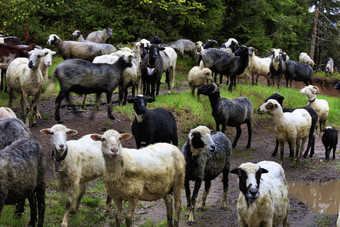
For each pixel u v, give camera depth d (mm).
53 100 12805
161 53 13398
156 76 12031
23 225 5863
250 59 18344
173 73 16188
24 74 9703
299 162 10609
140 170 5340
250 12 25938
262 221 5277
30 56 9531
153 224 6469
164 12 22766
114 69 9688
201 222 6719
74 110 10117
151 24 21828
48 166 8086
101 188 7844
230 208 7395
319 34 33781
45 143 8820
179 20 22953
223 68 14750
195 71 13172
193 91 13617
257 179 5074
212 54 14633
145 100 8023
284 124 9891
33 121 9922
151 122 8086
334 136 11008
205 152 6590
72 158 5988
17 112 11242
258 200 5188
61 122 9859
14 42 15367
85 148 6250
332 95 26656
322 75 28062
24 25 18922
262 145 12430
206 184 7184
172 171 5738
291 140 10141
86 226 6191
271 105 9766
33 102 10000
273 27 28719
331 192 8547
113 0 21922
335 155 11906
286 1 28844
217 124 11055
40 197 5719
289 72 19875
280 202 5469
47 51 10555
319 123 14562
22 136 6629
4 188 4957
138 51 13469
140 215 6867
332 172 10039
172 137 8617
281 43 28953
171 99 12609
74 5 21234
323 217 7141
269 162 6004
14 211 6207
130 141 10023
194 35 24531
